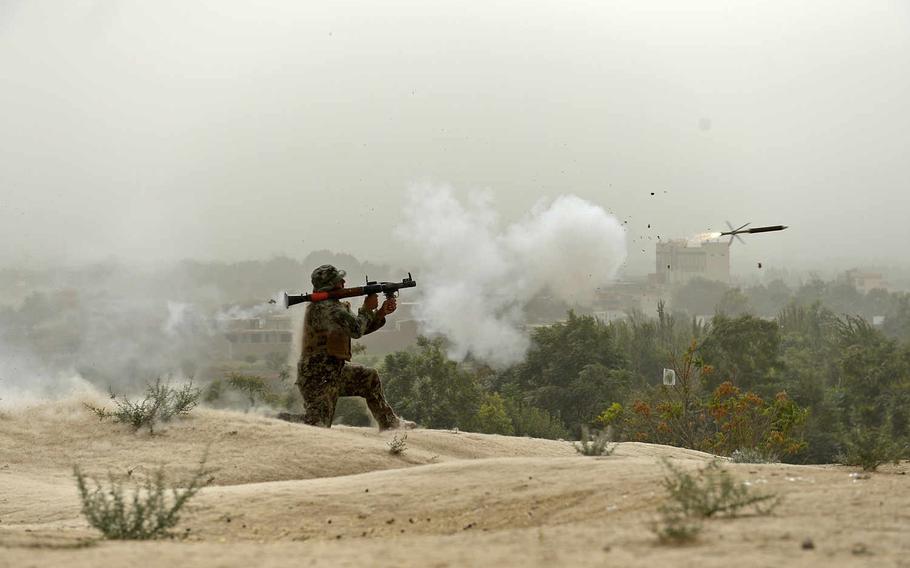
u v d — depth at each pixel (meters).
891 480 11.45
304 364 22.23
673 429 47.09
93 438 19.77
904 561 7.04
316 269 22.64
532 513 10.77
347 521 11.42
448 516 11.19
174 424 20.64
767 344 85.19
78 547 8.57
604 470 12.59
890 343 84.31
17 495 15.21
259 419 21.36
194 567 7.20
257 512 11.98
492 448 21.92
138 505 10.73
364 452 19.41
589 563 7.09
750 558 7.15
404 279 22.67
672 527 8.20
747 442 41.03
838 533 8.15
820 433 75.75
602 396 88.44
